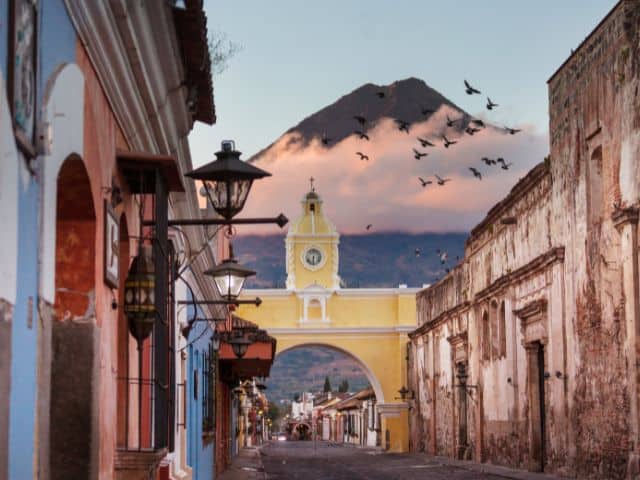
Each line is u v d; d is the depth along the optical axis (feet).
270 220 34.65
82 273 23.49
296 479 98.89
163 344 29.58
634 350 65.10
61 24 19.81
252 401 238.48
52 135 17.78
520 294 96.53
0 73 14.29
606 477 71.00
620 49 66.49
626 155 66.03
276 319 187.01
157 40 29.48
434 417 149.28
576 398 78.28
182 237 51.44
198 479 69.87
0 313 14.30
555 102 82.17
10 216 14.89
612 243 69.41
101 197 24.58
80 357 23.24
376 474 106.42
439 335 145.79
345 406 304.09
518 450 97.55
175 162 28.71
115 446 28.04
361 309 186.91
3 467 14.67
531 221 92.32
